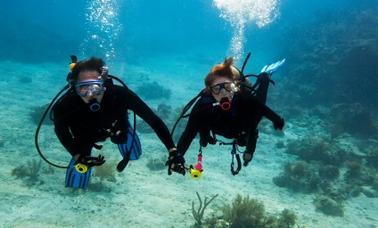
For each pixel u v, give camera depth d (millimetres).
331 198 8922
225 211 7117
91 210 6781
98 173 8391
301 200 8836
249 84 3148
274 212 7789
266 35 43625
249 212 6988
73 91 2244
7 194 6969
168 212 7176
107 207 6992
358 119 14867
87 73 2211
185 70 28297
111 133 2441
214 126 2830
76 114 2252
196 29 59031
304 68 20250
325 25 25703
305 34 25516
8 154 9258
